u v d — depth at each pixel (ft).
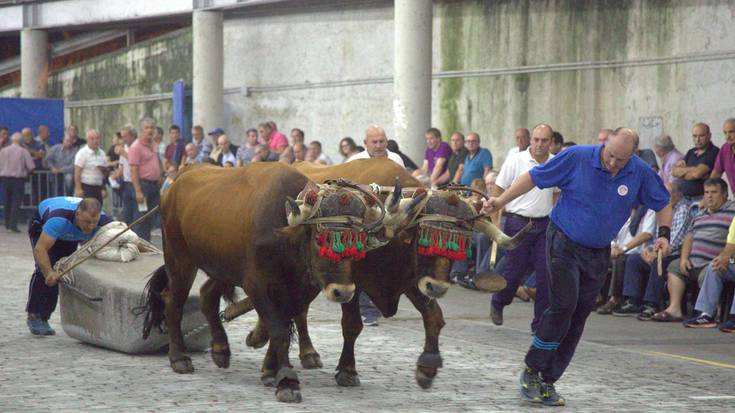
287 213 27.63
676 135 63.93
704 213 46.34
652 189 29.58
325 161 68.59
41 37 106.42
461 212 28.12
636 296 47.93
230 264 30.42
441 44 76.64
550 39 70.18
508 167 40.98
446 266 28.14
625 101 66.39
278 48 89.15
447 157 64.03
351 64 83.76
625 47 66.23
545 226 40.60
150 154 68.90
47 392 29.84
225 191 31.17
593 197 28.94
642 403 29.71
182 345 33.30
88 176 79.97
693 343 40.96
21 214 92.27
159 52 97.14
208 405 28.32
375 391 30.58
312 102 86.94
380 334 41.04
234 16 92.07
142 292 34.78
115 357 35.35
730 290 45.06
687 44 63.16
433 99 77.30
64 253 38.78
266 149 70.38
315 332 41.16
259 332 34.06
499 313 43.06
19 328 41.01
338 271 27.40
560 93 69.82
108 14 97.55
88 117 105.19
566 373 34.09
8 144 94.27
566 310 28.94
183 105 92.43
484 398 29.89
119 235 37.19
